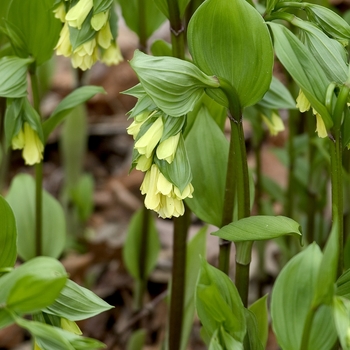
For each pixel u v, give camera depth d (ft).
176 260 3.10
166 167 2.64
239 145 2.73
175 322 3.15
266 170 5.19
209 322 2.66
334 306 2.52
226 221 2.91
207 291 2.58
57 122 3.10
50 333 2.52
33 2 2.96
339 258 2.71
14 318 2.51
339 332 2.50
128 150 5.75
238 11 2.62
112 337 3.73
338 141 2.64
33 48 3.02
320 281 2.54
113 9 3.01
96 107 6.08
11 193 3.33
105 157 5.76
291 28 3.27
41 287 2.49
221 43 2.66
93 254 4.16
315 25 2.69
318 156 3.43
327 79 2.65
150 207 2.65
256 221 2.68
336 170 2.65
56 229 3.34
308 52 2.65
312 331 2.69
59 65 6.49
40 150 3.04
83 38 2.81
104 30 2.85
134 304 3.59
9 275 2.56
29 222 3.31
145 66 2.59
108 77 6.24
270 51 2.64
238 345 2.62
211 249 4.43
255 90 2.68
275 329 2.69
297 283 2.70
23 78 2.97
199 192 2.94
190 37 2.66
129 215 5.07
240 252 2.82
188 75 2.62
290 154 3.55
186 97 2.63
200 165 2.94
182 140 2.66
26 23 2.99
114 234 4.88
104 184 5.41
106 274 4.29
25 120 3.01
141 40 3.32
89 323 3.92
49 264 2.52
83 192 4.37
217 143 2.95
